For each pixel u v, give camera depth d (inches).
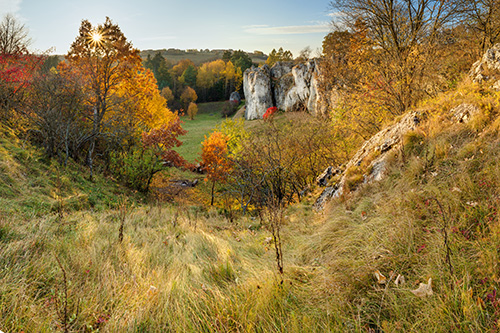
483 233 118.3
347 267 140.9
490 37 488.7
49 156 483.8
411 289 110.9
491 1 471.8
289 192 486.6
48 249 166.2
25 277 127.1
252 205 511.8
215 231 300.2
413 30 463.5
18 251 148.7
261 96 2190.0
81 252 168.6
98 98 682.8
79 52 772.6
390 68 452.4
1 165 341.4
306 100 1743.4
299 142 514.9
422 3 445.4
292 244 209.3
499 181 140.4
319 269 148.8
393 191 205.8
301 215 291.3
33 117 526.0
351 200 240.2
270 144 494.9
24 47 697.0
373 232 163.2
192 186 877.2
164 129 672.4
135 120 801.6
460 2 416.2
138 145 695.7
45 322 101.9
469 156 178.7
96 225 259.8
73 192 406.6
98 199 436.1
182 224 308.8
